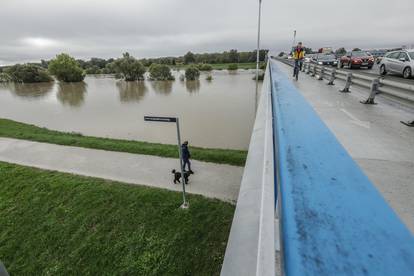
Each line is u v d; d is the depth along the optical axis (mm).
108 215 6398
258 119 4566
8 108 28734
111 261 5211
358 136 3928
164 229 5758
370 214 763
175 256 5102
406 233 672
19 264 5496
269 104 4254
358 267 562
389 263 566
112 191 7258
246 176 2471
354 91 8227
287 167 1104
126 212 6410
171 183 7523
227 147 13398
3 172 8945
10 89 55688
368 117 4992
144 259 5121
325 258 602
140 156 9867
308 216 776
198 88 44656
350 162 1122
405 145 3543
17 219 6715
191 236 5484
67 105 30719
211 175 7887
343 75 8680
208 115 21656
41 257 5574
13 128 16609
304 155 1209
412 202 2297
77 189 7520
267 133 2537
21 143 12258
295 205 837
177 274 4766
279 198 1003
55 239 5949
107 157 9938
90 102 32812
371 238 660
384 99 6699
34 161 9953
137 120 20594
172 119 5605
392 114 5188
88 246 5617
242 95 33375
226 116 21109
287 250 654
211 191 6953
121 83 65938
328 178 992
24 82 71625
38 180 8234
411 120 4641
